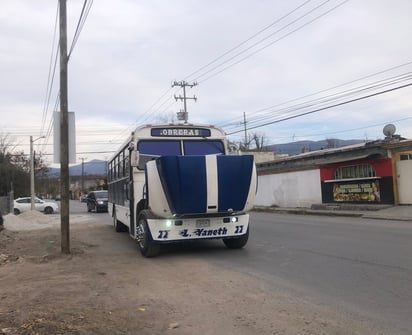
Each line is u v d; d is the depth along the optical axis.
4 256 11.86
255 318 5.86
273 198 33.75
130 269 9.52
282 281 7.89
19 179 54.16
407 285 7.30
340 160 26.14
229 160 10.40
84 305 6.59
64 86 12.26
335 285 7.48
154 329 5.53
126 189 13.85
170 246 12.62
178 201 10.20
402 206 22.72
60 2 12.28
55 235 17.33
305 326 5.48
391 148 23.47
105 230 19.11
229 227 11.11
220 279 8.21
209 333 5.36
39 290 7.66
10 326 5.48
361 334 5.16
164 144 11.98
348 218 21.14
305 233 14.98
